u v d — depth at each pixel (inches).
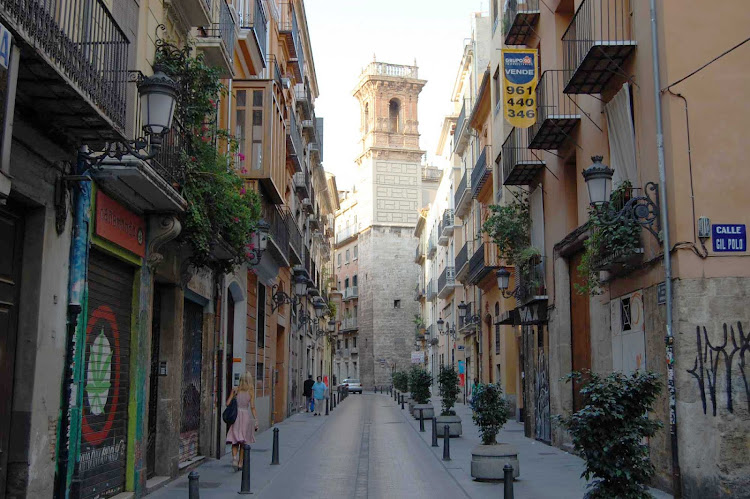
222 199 482.6
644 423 267.7
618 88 496.7
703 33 414.6
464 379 1611.7
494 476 455.8
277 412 1107.3
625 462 265.7
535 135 638.5
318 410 1240.8
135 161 343.0
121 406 403.2
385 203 2837.1
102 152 349.4
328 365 2416.3
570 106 628.7
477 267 1213.7
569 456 591.2
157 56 438.0
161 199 394.6
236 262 575.8
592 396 271.1
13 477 289.1
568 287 656.4
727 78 411.8
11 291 295.7
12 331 295.9
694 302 393.4
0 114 209.8
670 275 402.0
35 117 285.6
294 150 1099.9
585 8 538.0
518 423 961.5
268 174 728.3
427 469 534.6
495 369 1168.2
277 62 1058.1
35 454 296.8
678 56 413.1
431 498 411.8
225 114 697.6
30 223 306.2
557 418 286.5
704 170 403.9
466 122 1338.6
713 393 386.3
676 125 407.5
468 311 1508.4
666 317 405.1
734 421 383.9
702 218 398.9
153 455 469.4
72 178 319.0
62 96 270.4
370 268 2817.4
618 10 498.9
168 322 486.0
